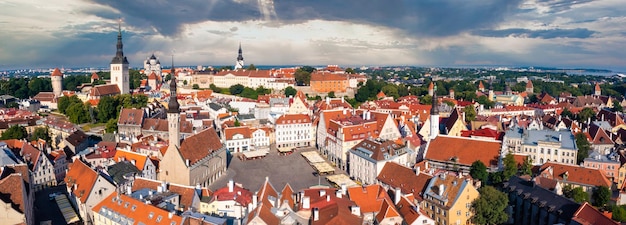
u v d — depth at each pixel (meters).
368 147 175.50
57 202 155.00
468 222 132.88
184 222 109.00
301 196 127.62
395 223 116.75
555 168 165.88
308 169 199.88
